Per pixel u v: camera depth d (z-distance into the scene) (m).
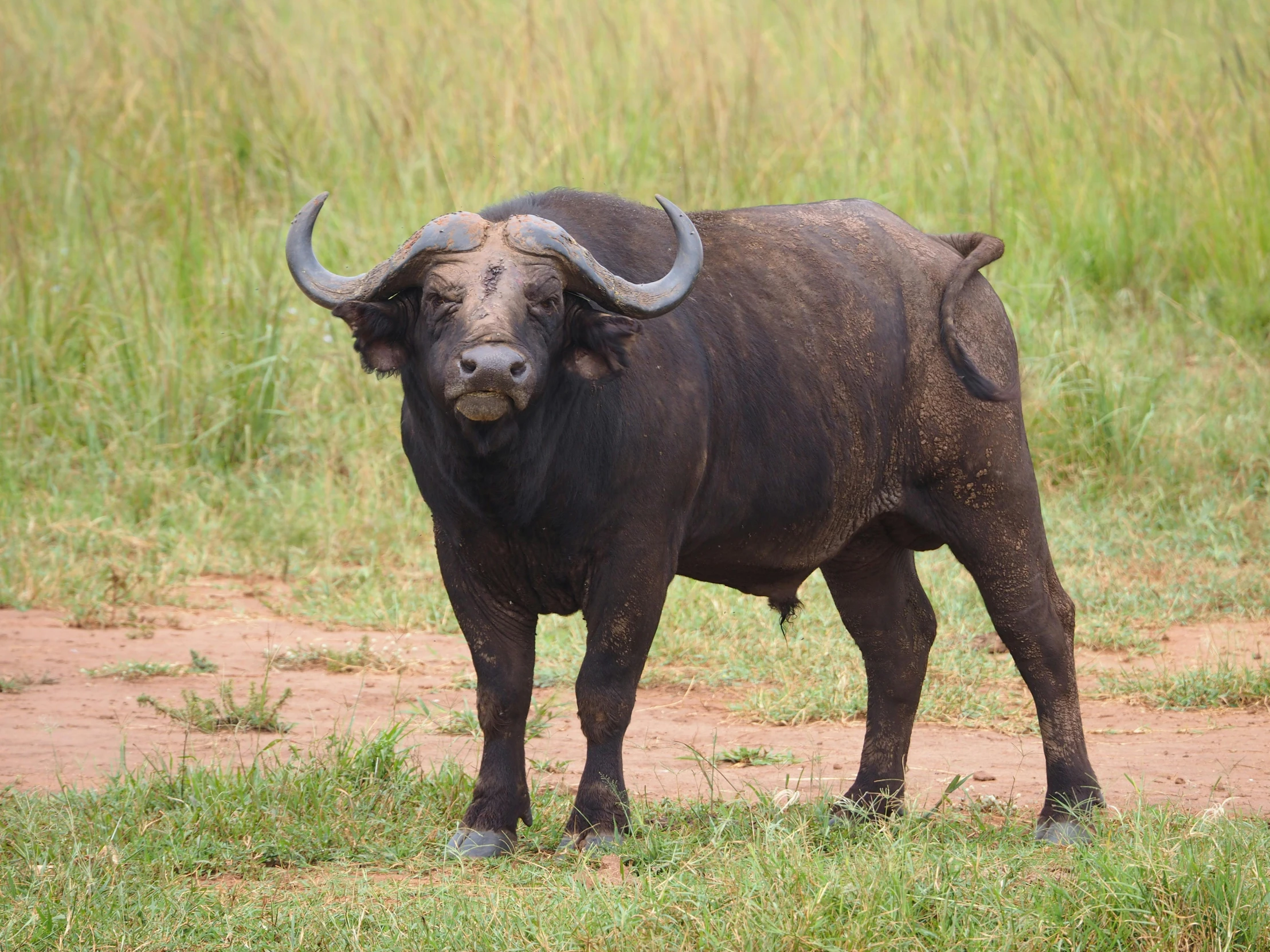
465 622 19.94
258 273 45.84
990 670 29.86
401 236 47.22
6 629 31.64
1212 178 52.69
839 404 21.02
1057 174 53.69
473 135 51.75
